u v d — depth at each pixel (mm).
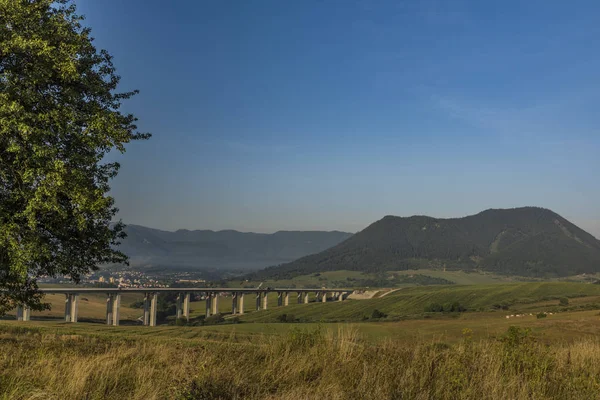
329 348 8000
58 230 13109
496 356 7715
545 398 6363
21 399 5805
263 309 172125
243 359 7574
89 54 15039
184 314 149500
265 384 6543
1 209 11547
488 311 92750
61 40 13148
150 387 6184
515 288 158000
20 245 11633
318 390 6004
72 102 13156
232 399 5879
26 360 7844
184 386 6039
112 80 15992
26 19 12523
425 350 7992
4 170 11812
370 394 6016
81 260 14305
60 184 11539
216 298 159000
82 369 6625
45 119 11906
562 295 133375
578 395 6523
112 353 9359
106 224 14594
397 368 7023
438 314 91188
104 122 12977
